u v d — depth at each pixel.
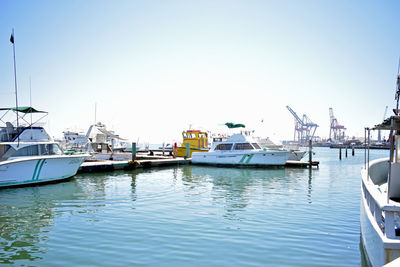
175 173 26.23
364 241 7.04
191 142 41.31
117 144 50.72
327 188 18.08
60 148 19.84
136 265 6.90
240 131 32.62
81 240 8.52
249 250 7.84
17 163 16.89
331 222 10.46
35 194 15.48
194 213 11.64
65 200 14.03
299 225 10.09
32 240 8.54
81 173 25.00
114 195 15.35
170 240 8.54
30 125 19.25
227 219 10.80
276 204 13.38
